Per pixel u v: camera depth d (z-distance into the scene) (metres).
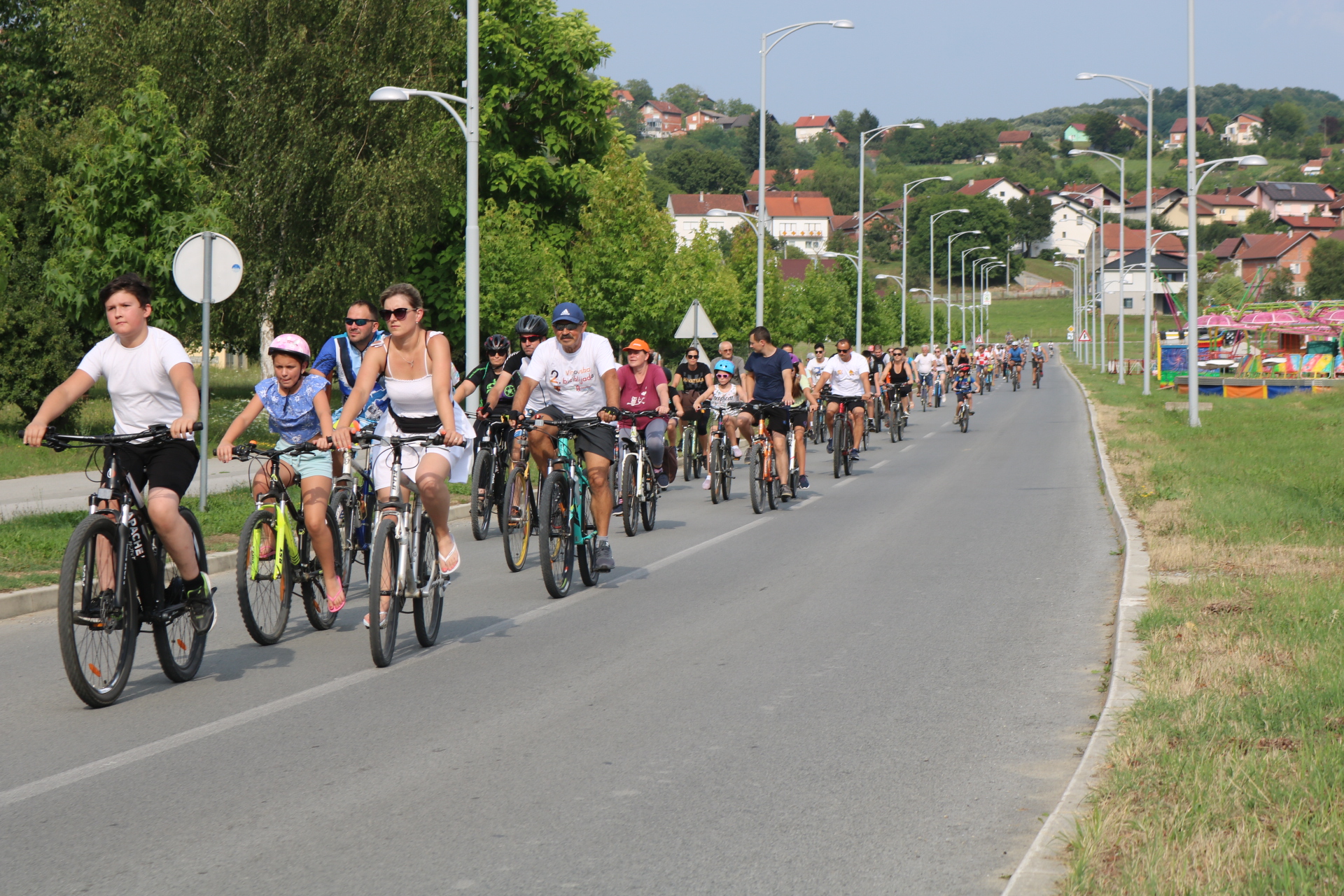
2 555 16.64
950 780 7.93
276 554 12.34
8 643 12.47
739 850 6.76
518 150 65.62
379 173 46.56
